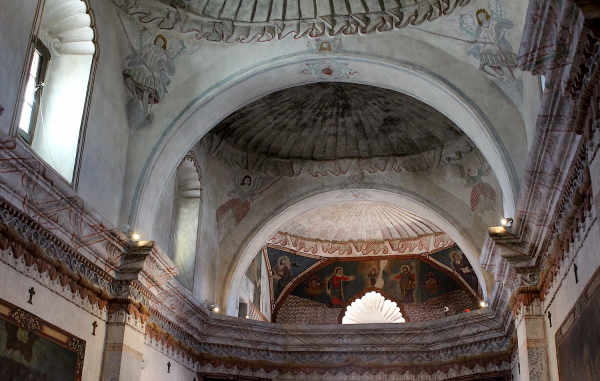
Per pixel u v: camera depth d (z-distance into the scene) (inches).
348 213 616.7
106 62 337.4
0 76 242.2
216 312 476.4
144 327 346.9
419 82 363.9
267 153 516.1
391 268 637.3
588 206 223.3
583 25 169.6
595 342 211.8
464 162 485.1
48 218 269.0
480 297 588.4
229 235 507.8
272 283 640.4
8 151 233.9
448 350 473.7
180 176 464.4
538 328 311.0
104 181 331.0
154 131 366.3
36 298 260.7
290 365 484.4
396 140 500.7
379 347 487.2
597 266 212.8
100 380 311.0
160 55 367.2
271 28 369.1
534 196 274.8
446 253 616.7
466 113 349.7
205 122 384.8
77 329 293.6
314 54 372.8
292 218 523.8
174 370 409.1
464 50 346.9
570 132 221.5
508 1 319.9
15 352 242.1
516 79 334.6
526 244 315.9
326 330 490.3
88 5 308.8
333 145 510.9
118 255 329.7
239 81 376.2
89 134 315.3
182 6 356.8
